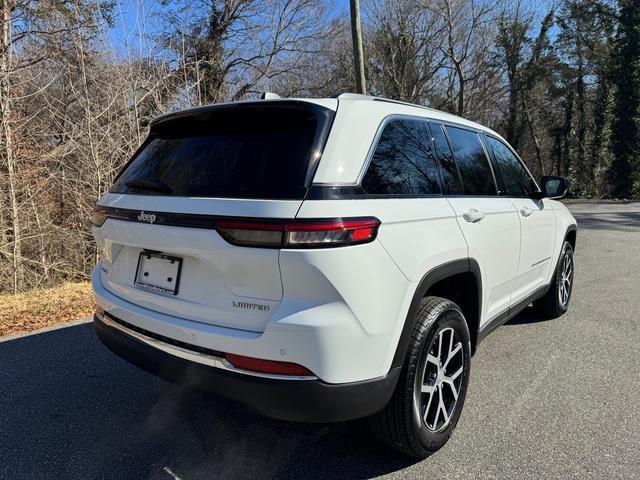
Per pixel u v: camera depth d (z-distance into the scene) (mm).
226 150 2459
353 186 2258
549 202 4691
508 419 3100
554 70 34781
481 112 30141
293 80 23125
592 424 3029
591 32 33469
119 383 3732
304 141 2277
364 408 2227
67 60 10203
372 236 2219
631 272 7367
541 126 38562
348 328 2127
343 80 24297
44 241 9648
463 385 2928
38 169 9234
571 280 5410
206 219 2219
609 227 13391
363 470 2611
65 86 10031
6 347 4523
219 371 2225
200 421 3154
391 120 2680
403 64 28422
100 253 3047
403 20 27844
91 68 10086
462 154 3326
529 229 4039
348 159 2293
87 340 4707
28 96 9023
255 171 2273
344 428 3043
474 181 3375
